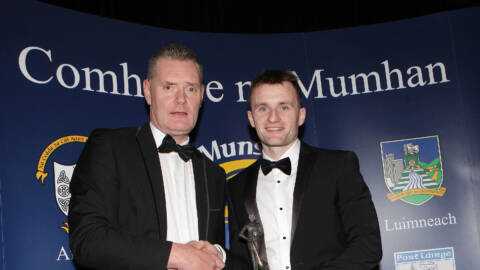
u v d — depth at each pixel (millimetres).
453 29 4070
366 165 3969
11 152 3080
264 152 2729
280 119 2529
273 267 2434
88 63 3570
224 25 4648
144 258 1896
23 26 3305
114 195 2125
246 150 4004
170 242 1969
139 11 4387
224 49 4137
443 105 3975
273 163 2600
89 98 3521
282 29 4738
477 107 3938
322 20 4715
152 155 2289
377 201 3906
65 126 3357
